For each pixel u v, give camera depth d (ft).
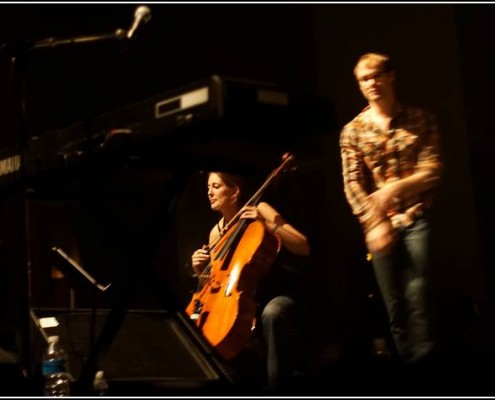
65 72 30.30
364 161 18.39
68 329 15.23
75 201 13.17
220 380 13.83
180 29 32.14
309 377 13.28
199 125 10.56
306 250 18.52
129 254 12.14
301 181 30.81
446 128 26.91
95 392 12.84
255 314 17.30
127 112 11.50
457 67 26.73
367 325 22.54
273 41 32.07
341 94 30.58
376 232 17.06
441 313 21.62
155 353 14.82
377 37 29.30
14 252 23.25
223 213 19.20
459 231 26.20
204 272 18.28
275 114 10.67
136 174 12.87
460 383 12.96
